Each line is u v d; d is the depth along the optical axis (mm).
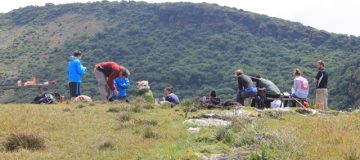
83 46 152000
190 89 117125
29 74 126375
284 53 138875
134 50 148875
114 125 13344
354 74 75312
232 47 146625
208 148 10172
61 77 120500
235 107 17312
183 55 143625
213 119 14266
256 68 128875
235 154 9688
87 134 11969
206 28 162875
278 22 158500
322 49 140000
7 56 147000
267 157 9320
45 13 184250
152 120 13883
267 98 19391
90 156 9750
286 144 10156
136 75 127938
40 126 12852
